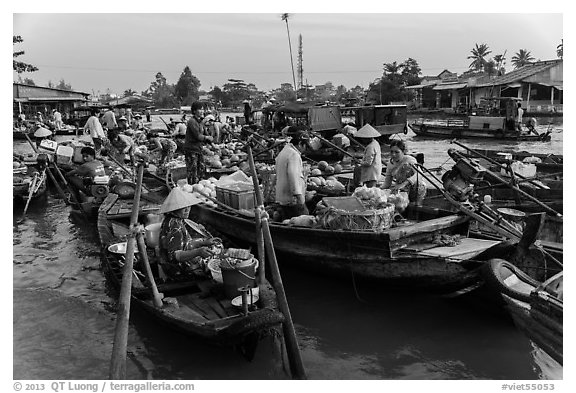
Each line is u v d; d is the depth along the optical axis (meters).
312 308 6.37
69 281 7.35
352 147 18.42
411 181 7.44
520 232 6.10
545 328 4.53
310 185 9.34
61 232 9.95
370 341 5.59
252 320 4.52
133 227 5.57
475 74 54.94
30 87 39.81
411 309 6.24
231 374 5.01
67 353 5.38
